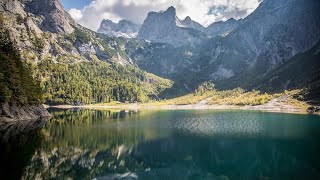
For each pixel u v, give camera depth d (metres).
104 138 87.62
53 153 65.69
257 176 52.69
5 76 119.50
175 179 51.50
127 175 53.78
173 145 79.31
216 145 79.19
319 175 51.91
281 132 96.75
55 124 116.81
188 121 136.12
